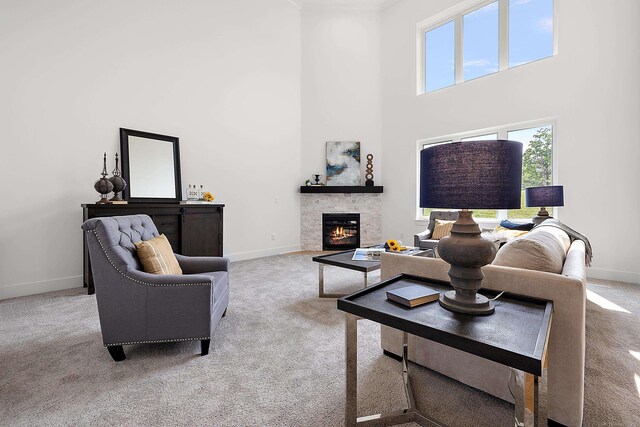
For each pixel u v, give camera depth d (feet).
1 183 9.63
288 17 18.58
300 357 6.04
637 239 11.37
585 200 12.38
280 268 14.19
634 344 6.48
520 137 14.66
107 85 11.78
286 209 18.69
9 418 4.31
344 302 4.09
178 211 12.42
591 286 10.89
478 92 15.56
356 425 4.08
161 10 13.39
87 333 7.08
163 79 13.46
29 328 7.33
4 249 9.67
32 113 10.14
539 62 13.57
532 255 4.56
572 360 3.84
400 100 18.72
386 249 11.24
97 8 11.53
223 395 4.84
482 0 15.67
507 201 3.44
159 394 4.86
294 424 4.20
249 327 7.48
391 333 5.97
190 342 6.68
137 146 12.48
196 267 8.05
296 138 19.19
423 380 5.19
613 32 11.75
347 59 19.56
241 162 16.48
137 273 5.84
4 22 9.66
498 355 2.82
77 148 11.03
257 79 17.13
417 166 18.19
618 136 11.68
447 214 15.72
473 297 3.83
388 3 18.99
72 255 10.89
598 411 4.38
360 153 19.72
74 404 4.61
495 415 4.34
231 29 15.94
